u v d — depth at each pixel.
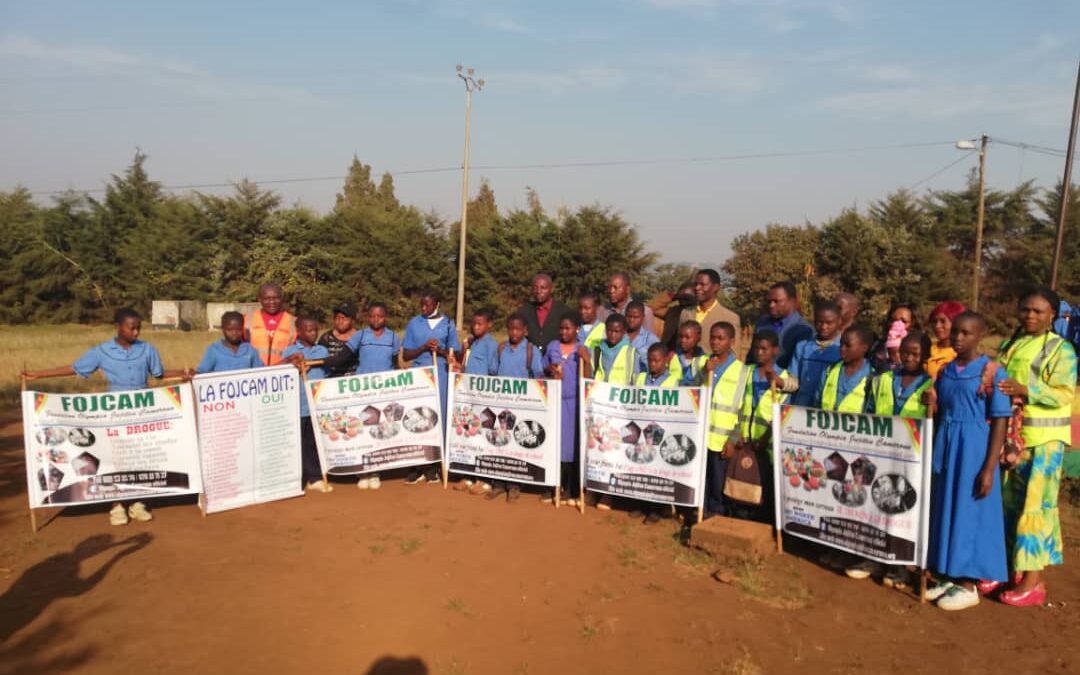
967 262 40.94
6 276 42.47
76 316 43.62
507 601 5.54
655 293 40.88
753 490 6.91
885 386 6.16
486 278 40.94
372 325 8.86
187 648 4.79
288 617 5.24
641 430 7.35
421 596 5.61
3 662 4.57
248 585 5.77
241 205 42.94
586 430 7.64
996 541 5.55
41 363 19.38
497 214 43.00
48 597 5.52
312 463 8.77
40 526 7.16
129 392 7.25
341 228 42.56
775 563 6.35
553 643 4.92
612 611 5.40
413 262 41.41
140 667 4.55
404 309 41.50
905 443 5.75
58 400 7.08
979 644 5.03
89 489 7.17
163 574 5.96
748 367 7.11
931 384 5.89
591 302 8.42
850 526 6.05
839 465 6.12
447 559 6.34
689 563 6.35
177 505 7.89
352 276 41.31
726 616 5.36
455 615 5.30
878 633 5.17
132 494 7.29
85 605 5.39
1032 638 5.13
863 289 36.78
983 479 5.48
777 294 7.42
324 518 7.42
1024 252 39.66
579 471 8.02
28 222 44.03
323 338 8.93
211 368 7.99
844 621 5.34
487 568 6.16
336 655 4.74
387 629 5.09
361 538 6.84
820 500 6.24
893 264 36.50
